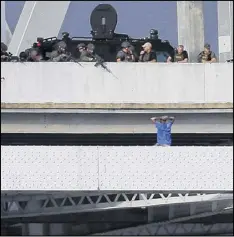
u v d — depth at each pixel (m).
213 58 58.81
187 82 56.88
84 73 56.38
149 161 41.16
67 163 40.84
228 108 56.88
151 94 56.75
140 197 49.03
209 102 56.97
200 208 54.28
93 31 58.53
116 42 58.69
